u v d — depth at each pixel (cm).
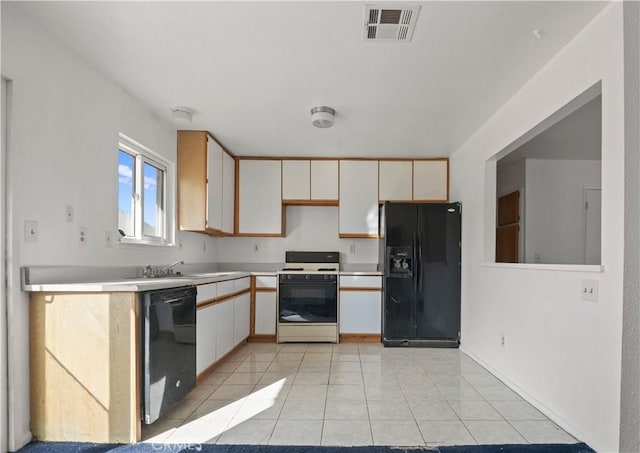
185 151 368
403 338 423
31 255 196
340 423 229
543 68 243
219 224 408
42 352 202
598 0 181
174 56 231
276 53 227
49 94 207
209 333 317
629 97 177
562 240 459
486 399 267
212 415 239
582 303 208
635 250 179
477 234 367
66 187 219
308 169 473
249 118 337
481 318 355
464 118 332
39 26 199
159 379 218
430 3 180
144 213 326
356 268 502
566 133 366
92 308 202
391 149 434
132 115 290
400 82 264
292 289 445
